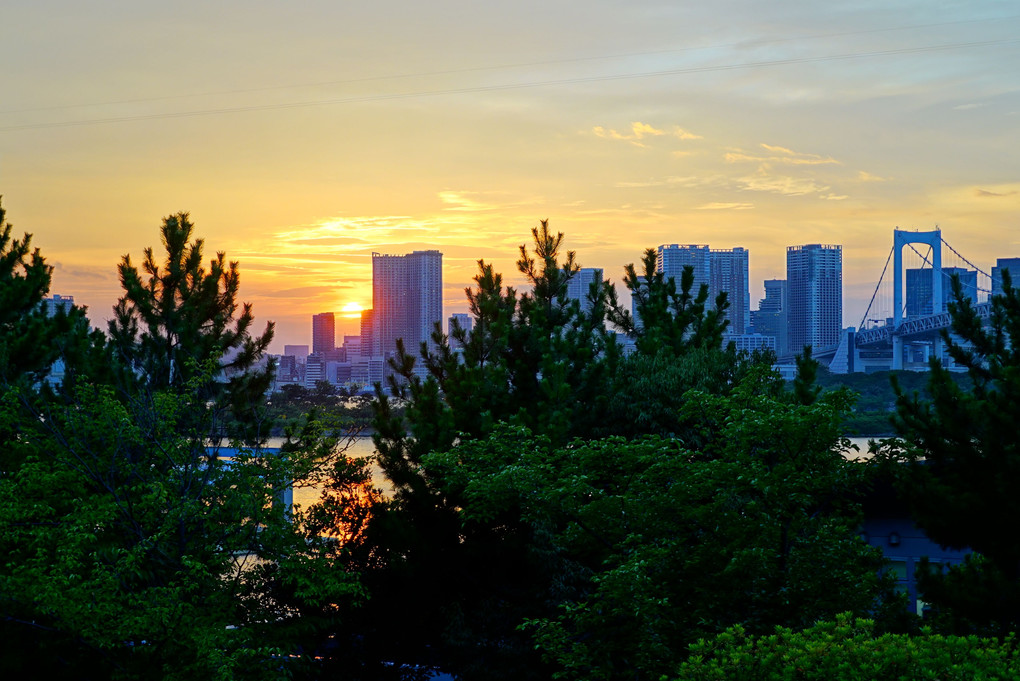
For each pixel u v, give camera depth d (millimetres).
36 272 24688
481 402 22812
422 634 21953
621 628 16047
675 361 25016
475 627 20797
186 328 23312
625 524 16375
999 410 15172
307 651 21016
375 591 21547
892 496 23391
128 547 17938
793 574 14898
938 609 16781
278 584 20516
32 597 15672
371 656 22266
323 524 21047
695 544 16078
